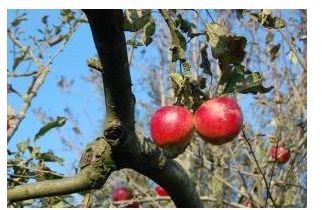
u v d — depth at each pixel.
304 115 2.44
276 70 2.59
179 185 1.01
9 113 1.75
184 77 0.98
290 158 2.32
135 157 0.95
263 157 2.42
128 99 0.90
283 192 2.32
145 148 0.95
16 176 1.43
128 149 0.94
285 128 2.59
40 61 2.05
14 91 1.88
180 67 1.00
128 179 2.65
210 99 0.99
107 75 0.87
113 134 0.92
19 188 1.00
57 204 1.48
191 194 1.04
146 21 1.09
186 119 0.96
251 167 2.47
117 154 0.94
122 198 2.22
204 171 2.95
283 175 2.47
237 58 1.00
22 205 1.58
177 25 1.02
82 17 2.09
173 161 1.01
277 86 2.45
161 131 0.95
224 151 2.54
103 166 0.95
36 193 0.98
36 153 1.54
